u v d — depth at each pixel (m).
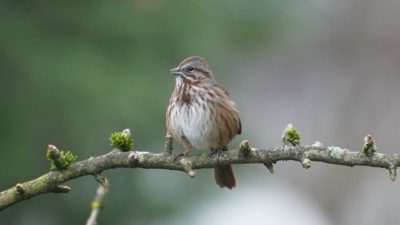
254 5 16.94
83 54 15.11
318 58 25.86
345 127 24.52
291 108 25.84
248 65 23.91
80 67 14.80
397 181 23.44
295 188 24.06
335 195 23.72
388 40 25.50
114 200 15.38
